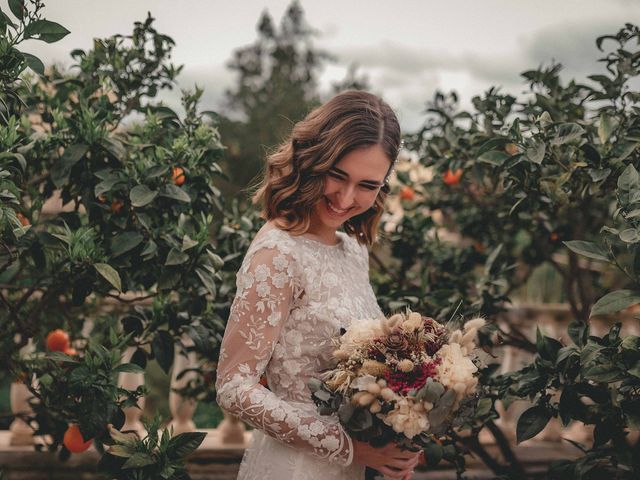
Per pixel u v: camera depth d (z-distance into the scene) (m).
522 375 2.01
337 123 1.67
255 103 14.96
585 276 3.37
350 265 1.88
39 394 2.15
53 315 2.85
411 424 1.43
